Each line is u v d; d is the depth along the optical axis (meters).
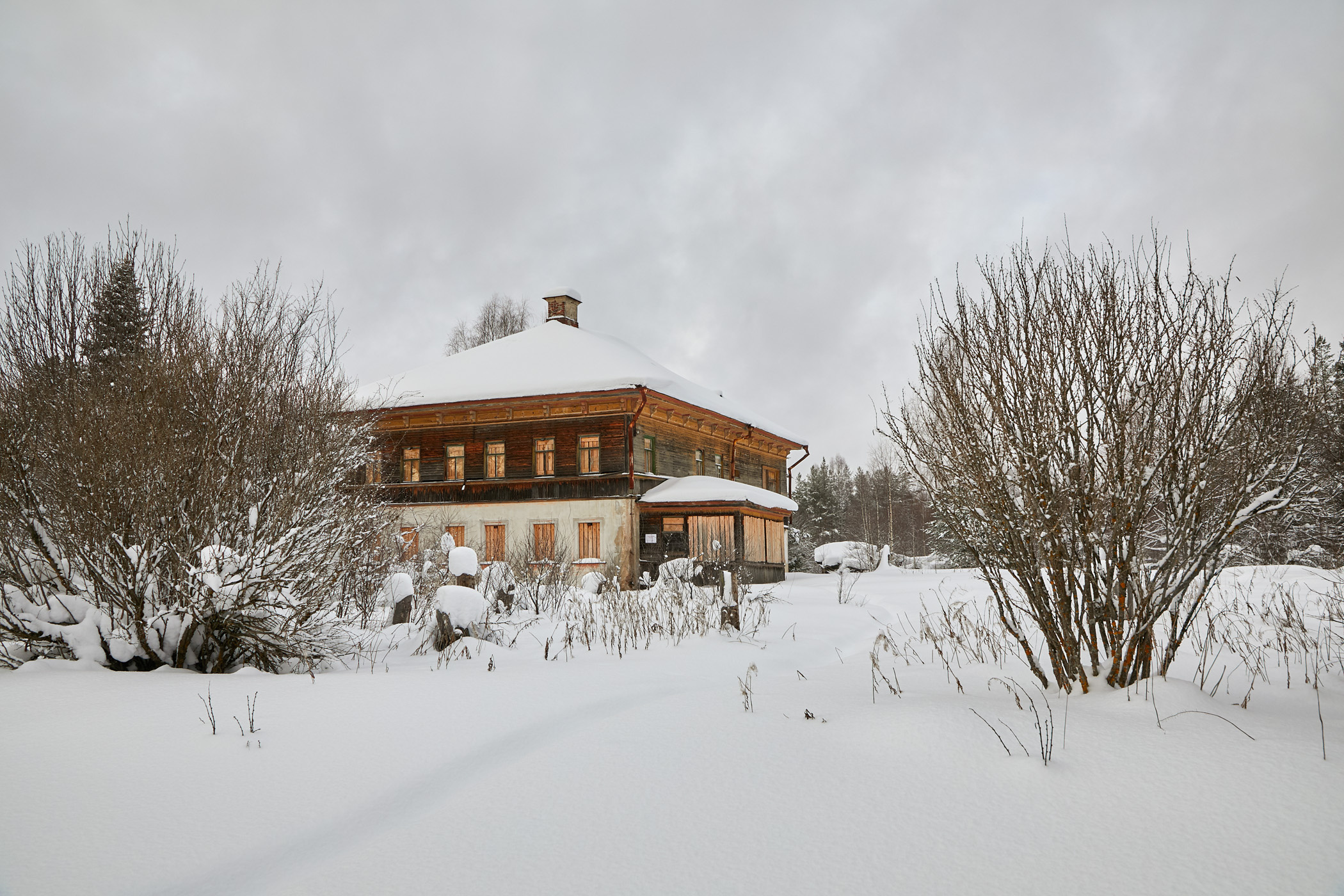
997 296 5.23
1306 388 4.77
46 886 2.79
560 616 11.20
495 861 3.07
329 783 3.85
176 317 8.21
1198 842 2.90
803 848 3.07
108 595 6.70
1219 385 4.64
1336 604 8.09
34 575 6.79
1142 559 4.90
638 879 2.88
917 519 57.56
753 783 3.74
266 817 3.44
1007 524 5.03
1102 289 4.92
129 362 7.57
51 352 8.18
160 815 3.45
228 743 4.41
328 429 8.37
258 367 7.91
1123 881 2.69
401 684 5.98
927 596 15.32
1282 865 2.70
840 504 53.06
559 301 30.72
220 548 6.78
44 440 6.91
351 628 9.30
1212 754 3.63
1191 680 5.57
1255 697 4.89
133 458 6.62
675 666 7.18
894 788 3.57
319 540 7.58
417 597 12.63
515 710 5.17
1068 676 5.01
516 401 23.70
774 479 35.22
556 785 3.84
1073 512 4.90
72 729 4.65
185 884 2.87
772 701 5.24
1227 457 4.68
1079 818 3.16
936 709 4.54
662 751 4.25
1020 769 3.63
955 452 5.34
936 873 2.82
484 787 3.85
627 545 23.20
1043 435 4.96
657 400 23.97
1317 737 3.82
